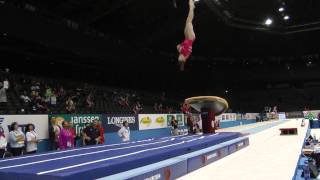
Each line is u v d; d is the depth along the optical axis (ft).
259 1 85.71
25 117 33.35
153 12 80.33
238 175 9.62
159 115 59.31
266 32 102.94
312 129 49.11
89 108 56.34
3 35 59.16
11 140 29.99
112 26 84.28
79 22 72.18
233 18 93.40
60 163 9.42
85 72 95.04
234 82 123.13
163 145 14.38
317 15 96.27
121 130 44.42
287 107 120.06
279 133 24.30
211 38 106.93
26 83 53.67
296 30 101.24
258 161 12.01
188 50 20.03
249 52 119.65
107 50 80.64
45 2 64.23
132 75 106.42
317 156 24.72
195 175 10.09
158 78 111.65
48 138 35.68
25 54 73.36
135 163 9.48
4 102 41.45
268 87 126.11
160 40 96.78
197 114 59.06
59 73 88.79
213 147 13.80
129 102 72.59
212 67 119.65
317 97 118.42
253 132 26.23
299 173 22.22
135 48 91.97
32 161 10.40
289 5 90.02
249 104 123.44
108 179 7.56
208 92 120.98
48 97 49.16
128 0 68.39
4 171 7.99
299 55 119.85
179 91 118.62
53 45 64.69
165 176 9.21
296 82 123.13
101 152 12.50
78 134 39.63
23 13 55.98
